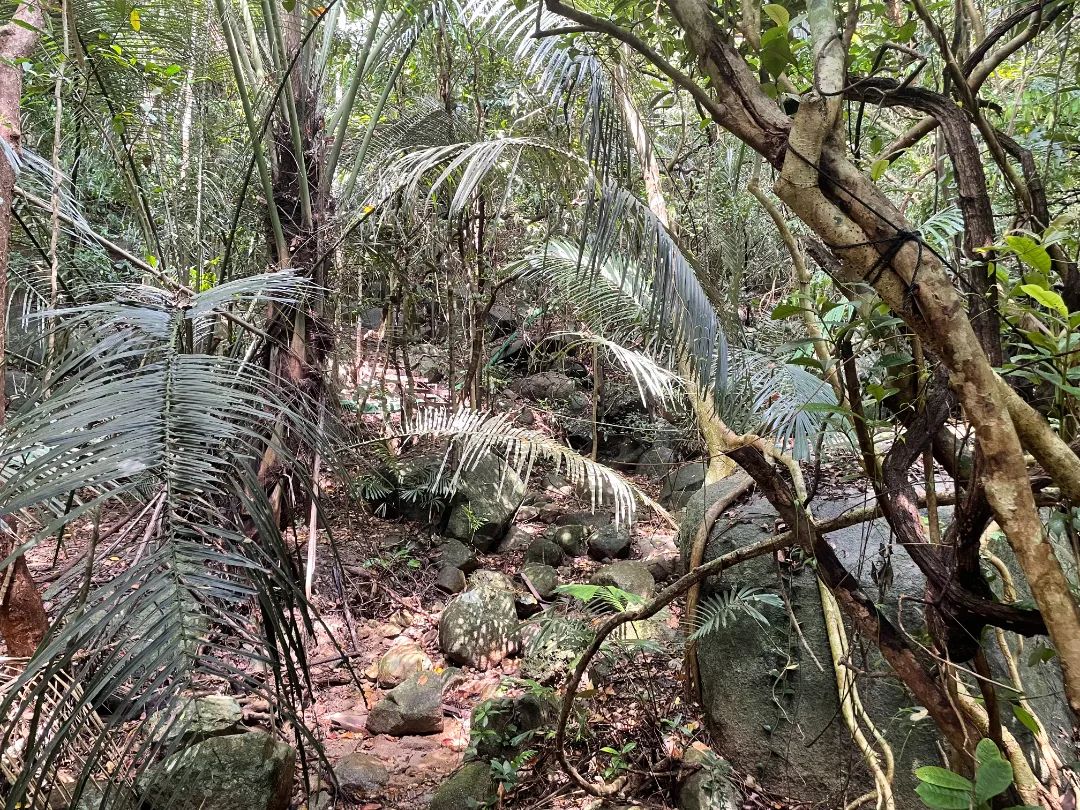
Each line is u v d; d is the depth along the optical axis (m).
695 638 2.23
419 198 3.36
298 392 1.48
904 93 1.10
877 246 0.89
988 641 1.97
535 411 5.27
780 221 1.47
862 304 1.06
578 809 2.20
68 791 1.28
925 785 0.79
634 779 2.30
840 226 0.91
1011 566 2.06
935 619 1.12
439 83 3.77
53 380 1.08
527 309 5.62
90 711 1.07
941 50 1.08
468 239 3.96
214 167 3.56
